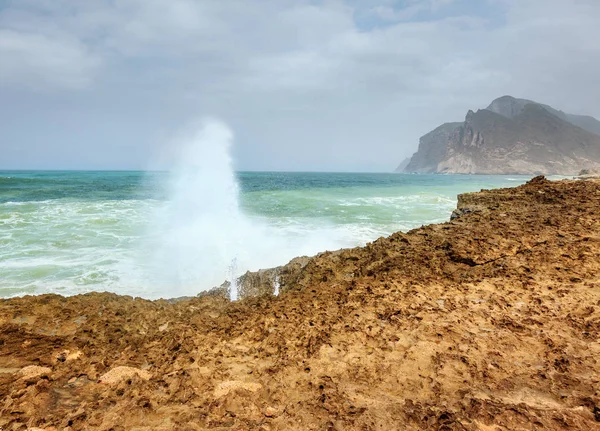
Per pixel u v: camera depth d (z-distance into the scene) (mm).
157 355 3881
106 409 2863
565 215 7910
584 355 3404
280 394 3055
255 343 4012
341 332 4055
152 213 15797
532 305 4457
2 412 2799
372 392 3051
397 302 4738
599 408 2627
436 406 2805
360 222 14359
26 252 9734
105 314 4945
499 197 10586
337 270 6547
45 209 16781
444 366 3348
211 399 3012
